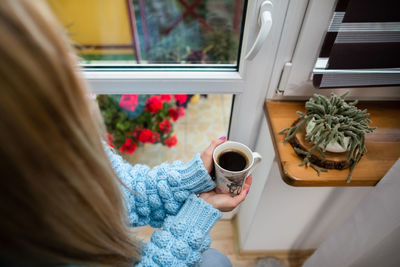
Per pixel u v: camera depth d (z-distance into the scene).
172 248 0.54
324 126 0.62
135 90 0.79
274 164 0.82
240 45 0.73
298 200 1.00
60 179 0.29
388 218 0.60
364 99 0.82
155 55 0.81
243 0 0.66
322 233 1.19
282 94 0.79
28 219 0.28
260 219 1.09
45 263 0.34
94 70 0.76
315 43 0.66
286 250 1.33
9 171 0.24
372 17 0.60
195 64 0.78
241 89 0.79
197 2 0.81
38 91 0.24
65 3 0.72
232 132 0.96
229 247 1.37
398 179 0.56
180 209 0.63
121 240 0.46
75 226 0.34
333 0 0.59
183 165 0.66
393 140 0.72
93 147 0.33
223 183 0.62
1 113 0.22
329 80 0.72
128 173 0.64
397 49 0.65
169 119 1.30
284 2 0.61
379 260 0.71
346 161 0.63
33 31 0.23
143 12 0.81
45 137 0.26
